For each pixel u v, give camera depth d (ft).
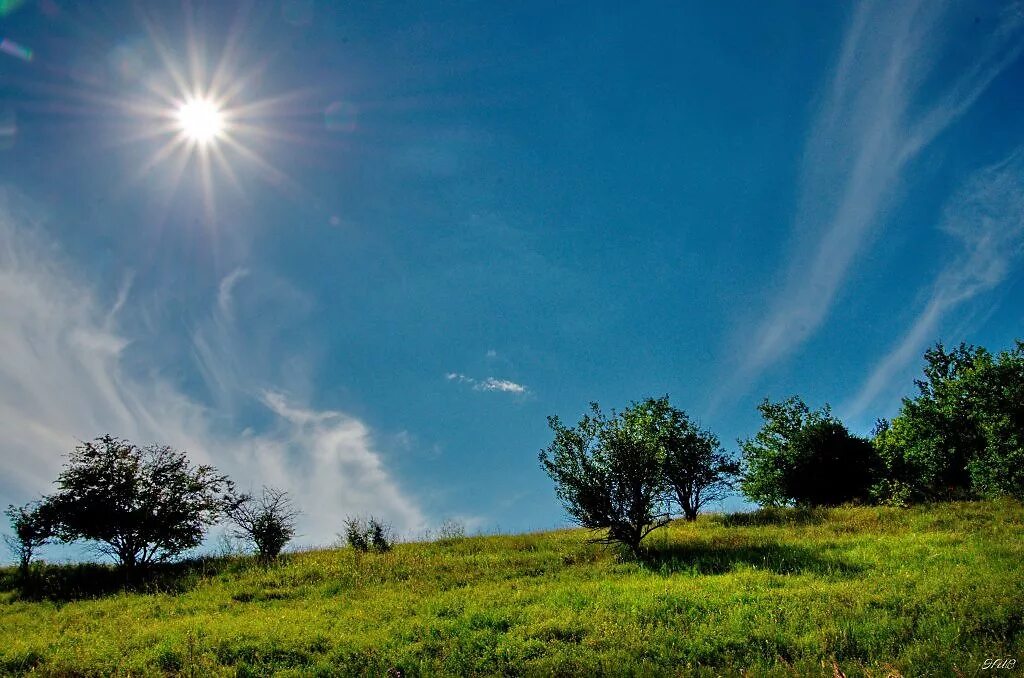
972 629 28.66
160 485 72.59
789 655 28.22
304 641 34.19
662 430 84.23
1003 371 65.16
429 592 46.55
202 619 41.81
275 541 72.79
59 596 59.62
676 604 35.60
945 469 78.95
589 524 58.90
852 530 61.36
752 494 91.56
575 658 29.19
